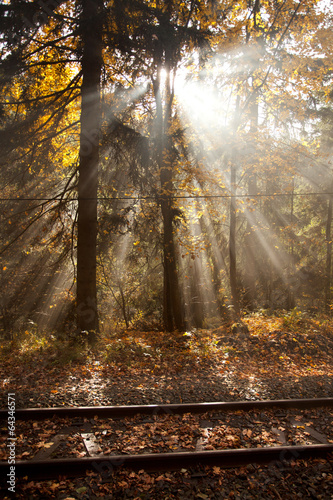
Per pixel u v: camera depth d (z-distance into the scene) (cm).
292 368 872
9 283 1616
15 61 952
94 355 945
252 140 1158
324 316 1502
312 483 401
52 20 1009
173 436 495
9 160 1133
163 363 884
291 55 1179
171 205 1221
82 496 377
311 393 676
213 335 1185
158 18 1067
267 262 1888
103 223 1204
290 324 1267
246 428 529
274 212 1755
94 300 1148
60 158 1360
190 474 416
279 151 1152
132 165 1174
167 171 1242
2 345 1045
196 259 1605
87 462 418
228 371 830
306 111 1520
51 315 1634
